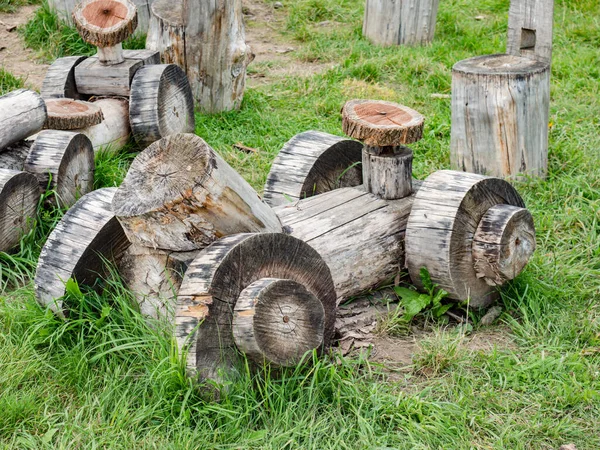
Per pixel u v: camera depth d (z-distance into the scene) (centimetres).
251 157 666
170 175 505
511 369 520
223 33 706
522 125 624
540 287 554
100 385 512
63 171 596
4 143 591
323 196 557
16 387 508
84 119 626
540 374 518
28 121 598
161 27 712
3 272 565
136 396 504
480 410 503
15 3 847
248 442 489
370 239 546
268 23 870
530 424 501
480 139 630
